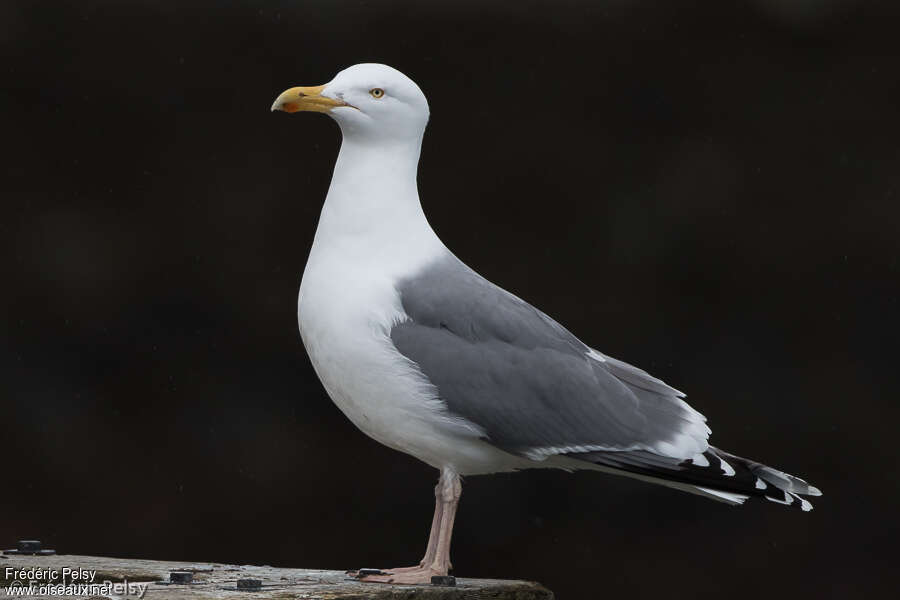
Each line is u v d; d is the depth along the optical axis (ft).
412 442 23.40
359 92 23.36
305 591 20.04
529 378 23.18
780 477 23.36
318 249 23.45
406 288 23.07
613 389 23.72
